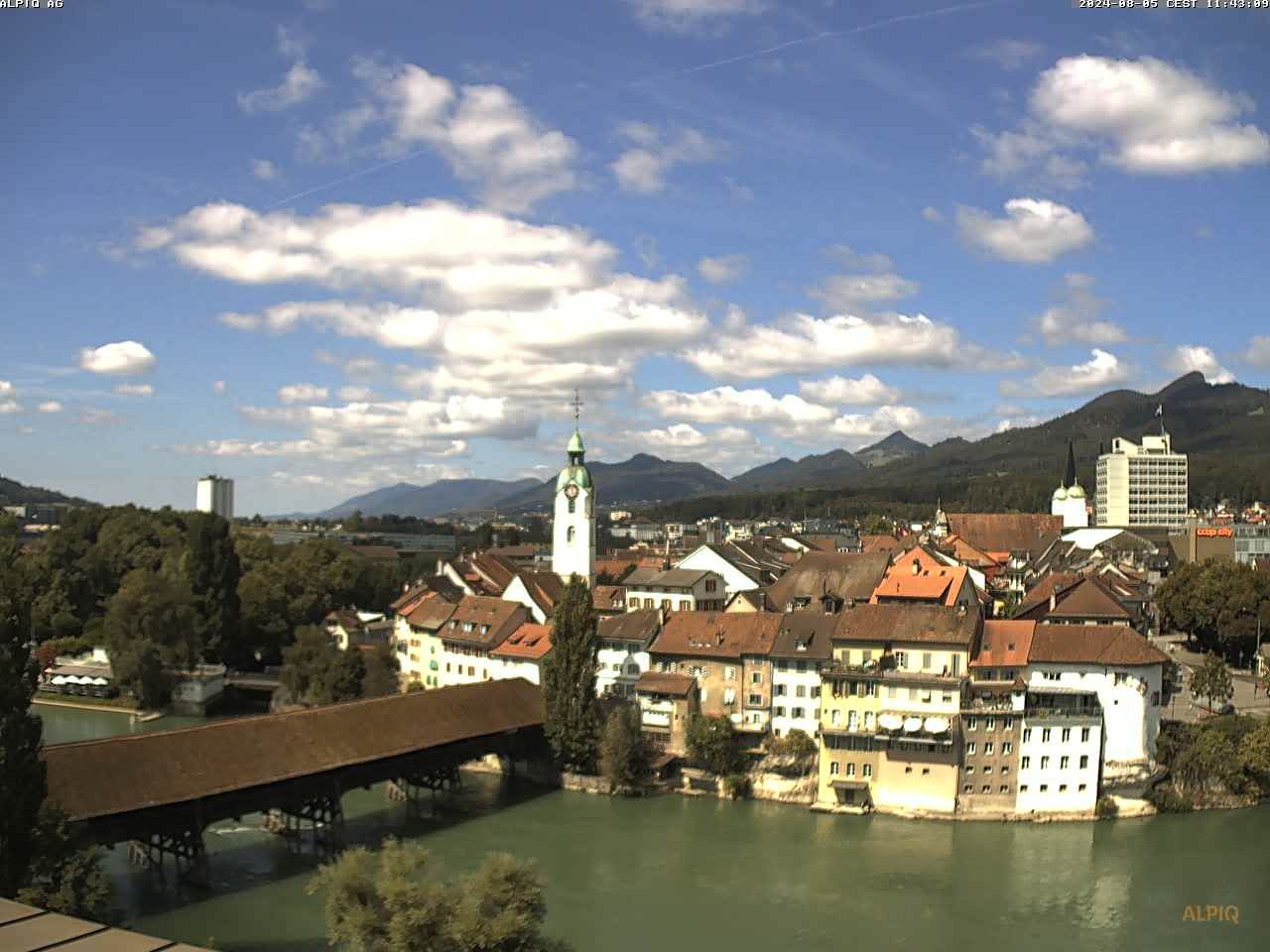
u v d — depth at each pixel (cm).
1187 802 11219
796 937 7906
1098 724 11006
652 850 9906
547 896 8669
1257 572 17525
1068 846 10088
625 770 11781
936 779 10994
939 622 11769
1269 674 15012
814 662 12081
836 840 10238
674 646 12862
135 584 17312
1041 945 7819
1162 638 19338
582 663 12238
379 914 6284
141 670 16438
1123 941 7906
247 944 7650
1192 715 13138
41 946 3691
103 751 8838
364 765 10469
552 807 11344
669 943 7756
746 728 12206
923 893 8812
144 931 7881
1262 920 8312
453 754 11456
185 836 9000
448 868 9319
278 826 10312
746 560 17762
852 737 11250
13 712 6931
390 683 15612
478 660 15525
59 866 7081
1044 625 11744
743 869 9394
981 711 10950
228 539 19562
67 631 19625
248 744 9706
